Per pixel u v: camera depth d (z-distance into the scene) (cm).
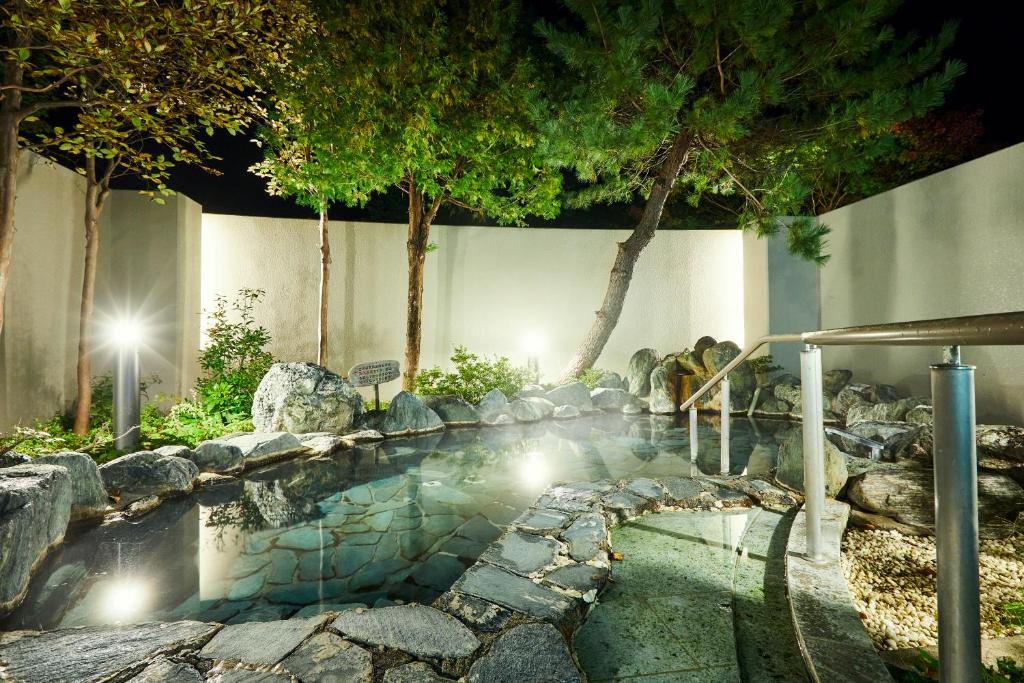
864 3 636
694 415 492
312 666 175
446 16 777
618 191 903
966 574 104
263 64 610
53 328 564
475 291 1011
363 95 707
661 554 273
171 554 296
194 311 803
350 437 600
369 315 962
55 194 568
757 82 637
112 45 427
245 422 648
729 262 1060
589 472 469
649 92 632
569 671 171
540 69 848
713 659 186
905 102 654
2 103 432
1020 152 549
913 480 330
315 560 287
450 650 184
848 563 272
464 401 734
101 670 174
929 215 671
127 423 471
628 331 1044
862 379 802
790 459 372
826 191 1178
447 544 308
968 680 104
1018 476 339
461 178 847
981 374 590
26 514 254
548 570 245
